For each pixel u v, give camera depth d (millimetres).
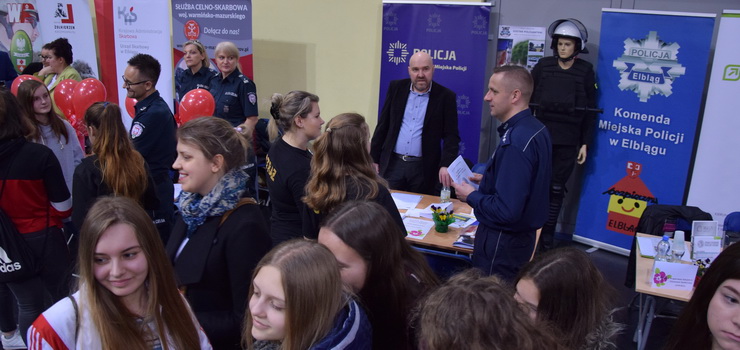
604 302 1495
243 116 5121
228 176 1741
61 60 5500
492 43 5078
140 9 5805
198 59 5145
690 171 4633
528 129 2619
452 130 4465
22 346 2994
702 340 1353
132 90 3547
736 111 4062
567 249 1559
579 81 4434
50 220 2721
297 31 5875
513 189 2562
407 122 4562
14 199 2568
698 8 4398
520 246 2744
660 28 4199
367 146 2369
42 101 3275
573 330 1418
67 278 2764
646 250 3115
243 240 1716
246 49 5516
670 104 4266
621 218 4637
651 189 4457
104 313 1342
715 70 4094
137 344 1381
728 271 1269
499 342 933
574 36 4320
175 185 3996
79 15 6145
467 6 4801
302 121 2592
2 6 6438
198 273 1716
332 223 1611
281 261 1219
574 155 4582
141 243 1375
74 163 3572
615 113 4504
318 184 2312
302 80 5996
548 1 4801
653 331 3473
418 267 1783
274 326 1212
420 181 4613
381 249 1593
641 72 4328
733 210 4199
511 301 1010
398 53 5102
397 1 4988
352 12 5586
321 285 1202
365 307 1608
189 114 4309
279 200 2648
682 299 2621
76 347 1334
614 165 4598
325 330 1213
